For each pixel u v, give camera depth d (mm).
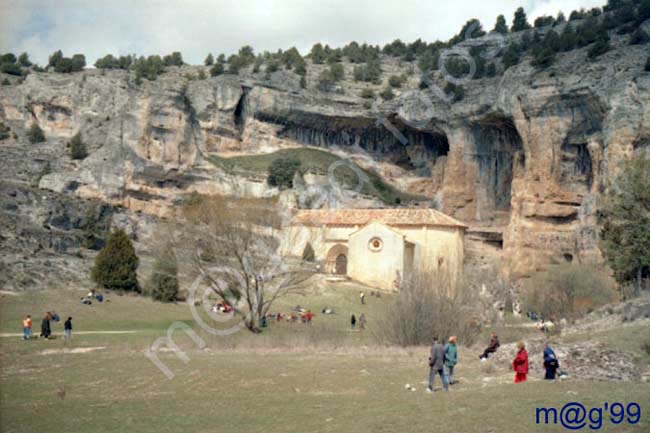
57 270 74688
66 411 24625
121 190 111062
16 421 23094
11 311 57375
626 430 17094
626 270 55750
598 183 92625
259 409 23750
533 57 109438
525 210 101188
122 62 148625
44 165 116500
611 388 22391
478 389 24531
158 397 26969
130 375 32125
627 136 88125
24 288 66438
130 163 112938
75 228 99250
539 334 45406
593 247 89000
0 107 134375
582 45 105688
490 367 30906
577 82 96375
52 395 27719
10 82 143375
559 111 99375
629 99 89438
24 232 86688
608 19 112750
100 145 119438
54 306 60219
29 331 46031
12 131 131500
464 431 17969
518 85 103625
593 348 29844
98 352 40156
